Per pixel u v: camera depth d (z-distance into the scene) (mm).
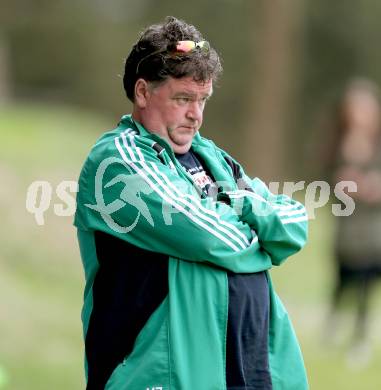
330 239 48281
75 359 26422
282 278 41656
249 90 82312
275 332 12227
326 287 40938
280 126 78312
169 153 12078
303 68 105625
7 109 54219
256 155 78188
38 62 99312
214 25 101875
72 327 29156
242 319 11781
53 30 99375
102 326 11875
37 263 33906
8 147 41219
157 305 11734
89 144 47594
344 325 31141
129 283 11844
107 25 102000
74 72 100000
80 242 12555
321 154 29672
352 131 28953
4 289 30141
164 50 11781
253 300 11914
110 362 11773
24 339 26875
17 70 99000
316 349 29641
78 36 100000
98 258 12156
